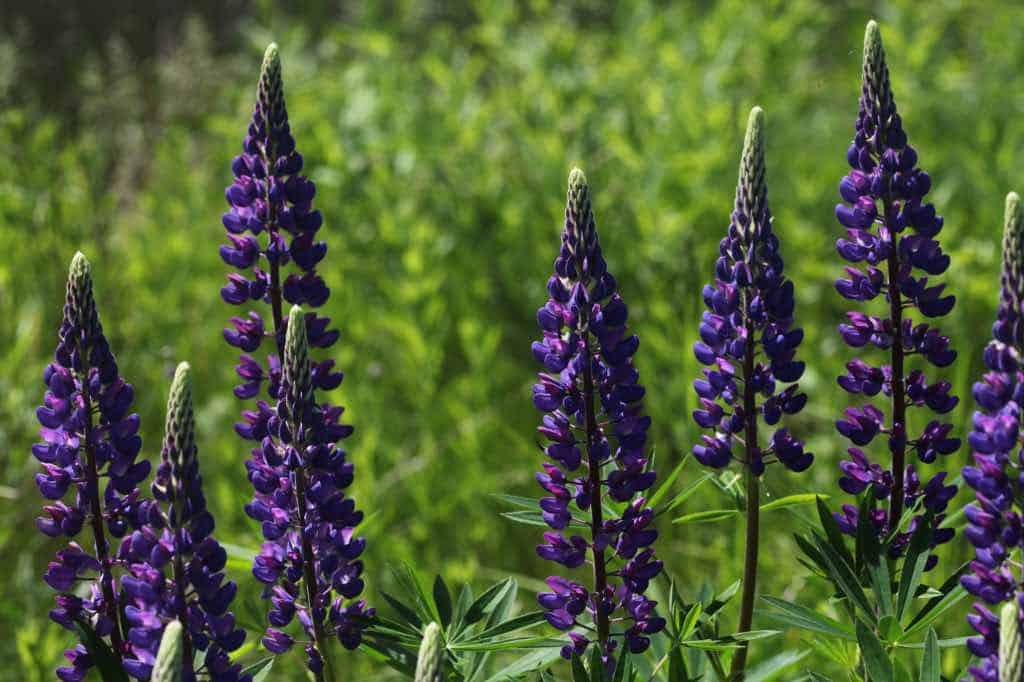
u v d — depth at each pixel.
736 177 11.34
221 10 16.36
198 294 11.62
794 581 7.72
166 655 3.44
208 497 9.55
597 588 4.69
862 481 4.87
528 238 11.48
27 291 11.02
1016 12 14.59
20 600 8.30
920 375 4.81
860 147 4.70
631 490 4.61
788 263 11.09
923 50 12.91
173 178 13.02
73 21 15.72
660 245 10.46
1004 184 11.19
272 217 4.96
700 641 4.69
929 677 4.06
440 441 9.93
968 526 3.84
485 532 9.07
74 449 4.36
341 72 13.59
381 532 8.84
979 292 10.12
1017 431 3.75
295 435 4.46
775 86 12.82
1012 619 3.47
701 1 15.76
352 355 10.34
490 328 11.11
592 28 14.85
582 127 11.86
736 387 4.78
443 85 12.87
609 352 4.50
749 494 4.84
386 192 11.71
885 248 4.68
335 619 4.74
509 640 4.79
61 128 13.45
